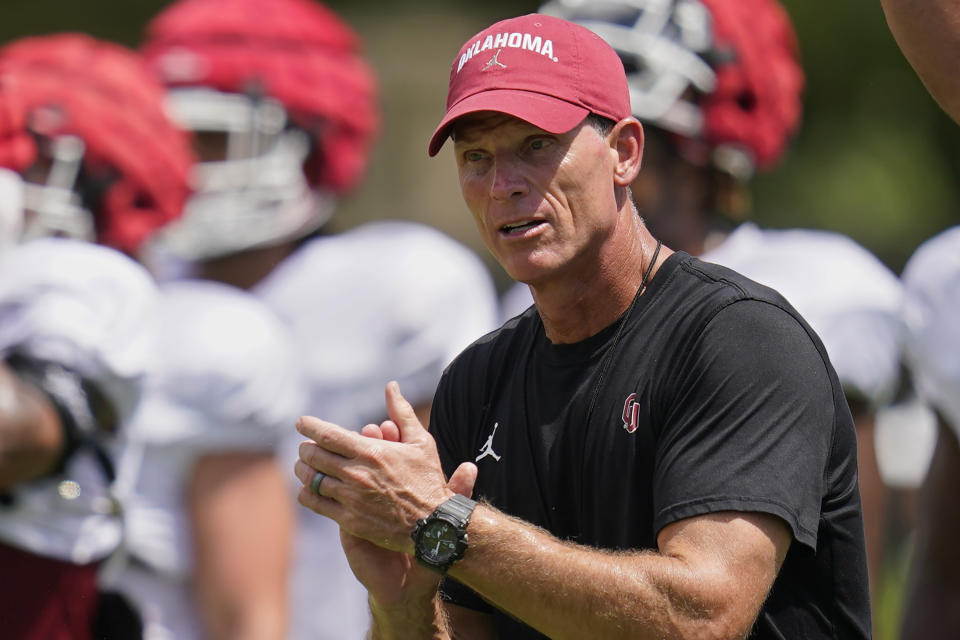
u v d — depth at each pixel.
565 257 10.18
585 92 10.20
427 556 9.59
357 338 17.84
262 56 19.23
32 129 14.85
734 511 9.40
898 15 9.85
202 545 14.64
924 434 19.75
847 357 16.12
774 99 17.77
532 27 10.32
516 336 11.08
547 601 9.44
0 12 45.25
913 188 41.47
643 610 9.27
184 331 14.99
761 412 9.61
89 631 13.36
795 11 41.50
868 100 42.16
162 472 14.65
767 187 41.44
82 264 13.45
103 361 13.18
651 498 10.00
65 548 13.14
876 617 16.31
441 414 11.29
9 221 14.48
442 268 18.17
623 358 10.21
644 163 17.05
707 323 9.93
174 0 45.84
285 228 18.95
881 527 16.45
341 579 16.78
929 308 15.97
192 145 19.09
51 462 12.91
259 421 15.03
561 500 10.41
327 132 19.56
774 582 9.92
